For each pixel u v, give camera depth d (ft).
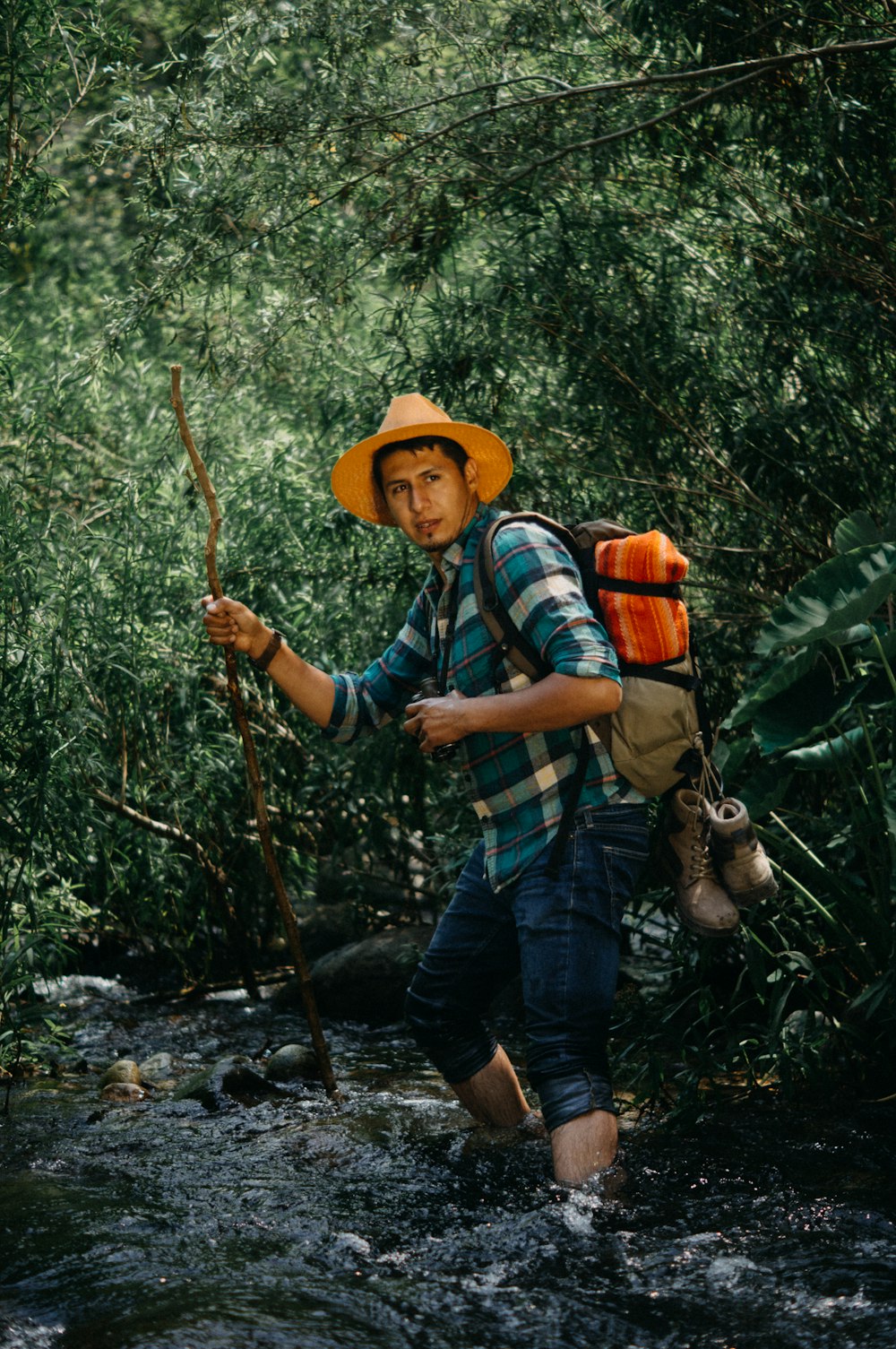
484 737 9.86
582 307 14.35
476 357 14.69
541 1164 9.96
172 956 18.63
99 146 15.14
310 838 19.31
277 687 17.51
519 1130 10.73
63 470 18.07
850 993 12.42
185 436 10.84
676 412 14.71
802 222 14.17
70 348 19.75
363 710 11.13
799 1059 11.30
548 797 9.68
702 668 14.74
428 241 15.17
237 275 15.81
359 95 14.17
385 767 17.07
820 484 14.48
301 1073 12.97
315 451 18.37
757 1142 10.32
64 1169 10.07
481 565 9.72
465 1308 7.45
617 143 14.12
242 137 14.30
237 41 14.38
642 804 10.03
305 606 16.84
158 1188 9.59
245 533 17.04
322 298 14.97
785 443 14.23
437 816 17.89
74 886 15.81
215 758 16.83
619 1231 8.55
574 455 15.48
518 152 14.35
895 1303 7.31
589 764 9.71
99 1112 11.69
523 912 9.66
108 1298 7.57
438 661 10.34
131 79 15.66
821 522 14.76
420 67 15.44
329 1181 9.68
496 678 9.70
